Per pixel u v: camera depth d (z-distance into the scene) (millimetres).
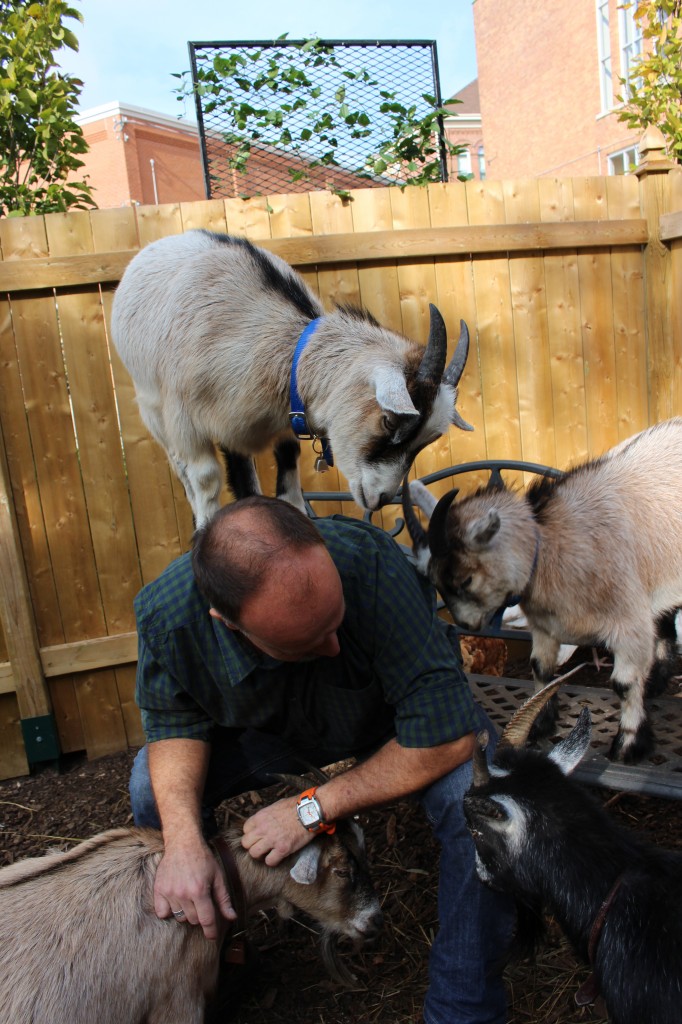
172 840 1922
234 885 1997
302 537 1605
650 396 4398
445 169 4465
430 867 2764
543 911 2070
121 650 3869
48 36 3996
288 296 2965
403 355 2930
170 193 18984
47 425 3717
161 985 1881
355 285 3951
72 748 3910
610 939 1617
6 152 4129
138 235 3711
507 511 2852
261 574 1557
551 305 4195
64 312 3660
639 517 2910
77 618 3857
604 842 1704
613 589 2775
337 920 2156
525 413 4250
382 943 2469
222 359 2883
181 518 3895
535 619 2975
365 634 1882
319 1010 2248
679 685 3797
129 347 3057
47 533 3777
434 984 1970
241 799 3240
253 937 2564
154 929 1883
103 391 3742
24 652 3717
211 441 3105
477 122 23875
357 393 2867
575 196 4152
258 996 2318
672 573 2963
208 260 2938
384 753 1934
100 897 1915
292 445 3354
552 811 1731
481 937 1909
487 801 1754
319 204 3883
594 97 16375
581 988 1755
